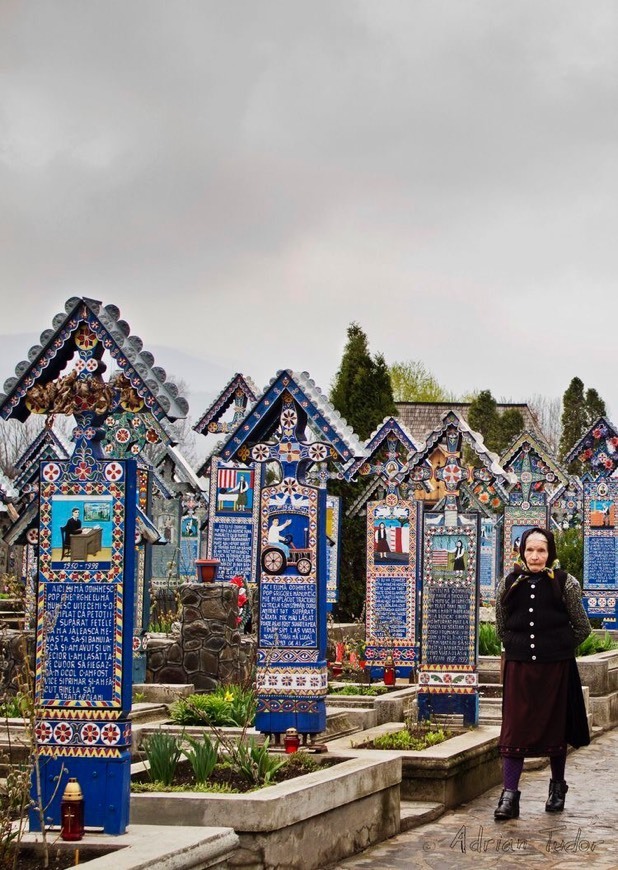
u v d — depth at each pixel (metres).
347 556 29.34
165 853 7.36
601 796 11.88
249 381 21.55
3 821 7.62
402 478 17.61
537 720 10.69
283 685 11.56
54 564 8.23
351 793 9.49
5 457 40.00
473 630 13.42
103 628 8.14
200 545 22.89
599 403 56.56
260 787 9.50
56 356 8.60
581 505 24.98
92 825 7.94
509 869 9.07
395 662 17.66
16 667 13.21
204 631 15.66
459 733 12.70
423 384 65.50
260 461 11.89
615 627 23.73
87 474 8.28
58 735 8.09
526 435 21.00
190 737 10.41
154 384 8.36
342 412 31.27
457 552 13.54
